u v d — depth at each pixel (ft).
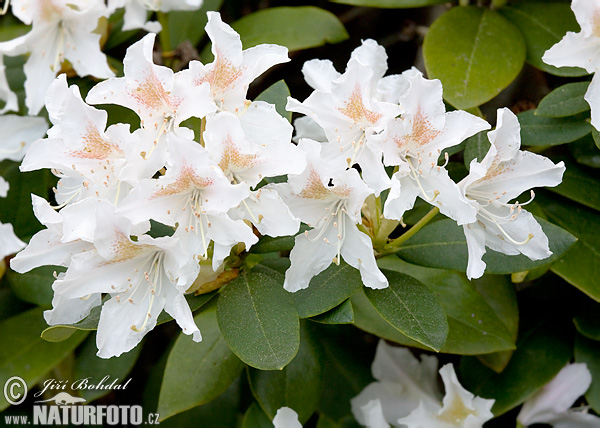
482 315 1.98
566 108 1.89
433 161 1.64
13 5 2.02
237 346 1.66
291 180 1.63
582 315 2.03
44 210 1.61
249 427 2.01
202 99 1.59
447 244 1.82
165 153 1.61
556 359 2.04
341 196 1.65
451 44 2.05
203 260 1.72
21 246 2.02
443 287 2.02
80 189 1.68
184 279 1.58
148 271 1.65
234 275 1.79
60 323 1.69
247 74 1.66
